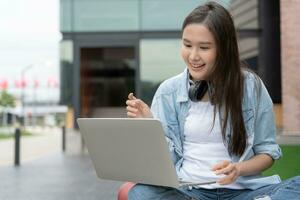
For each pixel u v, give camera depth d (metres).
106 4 14.16
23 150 13.57
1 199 5.62
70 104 14.87
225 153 2.30
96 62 18.80
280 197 2.05
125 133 2.04
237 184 2.29
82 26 14.26
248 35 12.67
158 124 1.91
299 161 6.04
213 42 2.14
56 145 15.63
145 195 2.12
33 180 7.19
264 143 2.32
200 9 2.19
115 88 19.56
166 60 13.94
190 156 2.34
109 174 2.25
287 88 8.54
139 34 14.03
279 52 12.59
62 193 5.95
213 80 2.24
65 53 14.48
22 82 41.41
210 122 2.29
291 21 8.55
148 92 13.93
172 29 13.91
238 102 2.24
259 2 12.63
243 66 2.38
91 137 2.21
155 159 2.00
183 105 2.36
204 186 2.31
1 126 37.16
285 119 8.50
